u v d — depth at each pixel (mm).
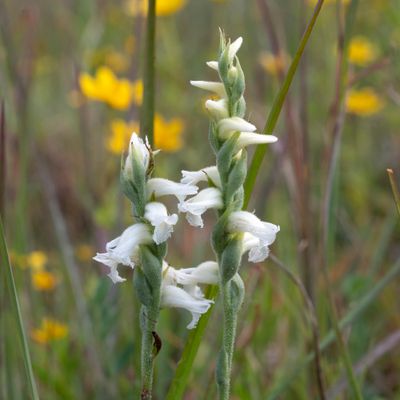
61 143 818
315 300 465
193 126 843
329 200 457
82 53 839
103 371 485
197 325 359
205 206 321
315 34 815
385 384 495
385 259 613
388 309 537
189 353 359
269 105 664
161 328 488
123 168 319
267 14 492
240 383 469
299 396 469
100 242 572
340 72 443
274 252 571
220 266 326
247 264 545
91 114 767
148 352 325
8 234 550
